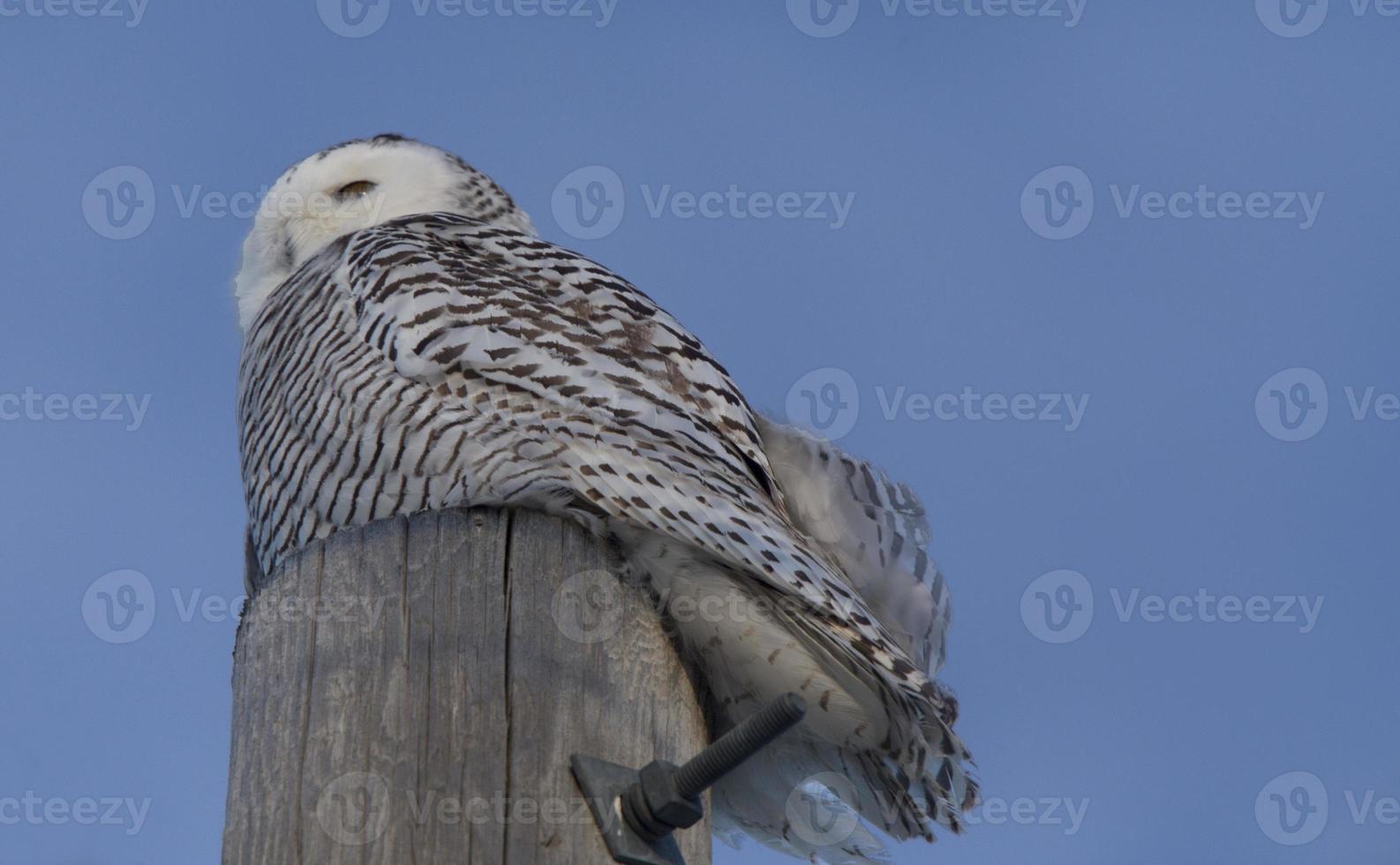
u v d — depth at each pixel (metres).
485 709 6.96
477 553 7.71
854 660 8.55
